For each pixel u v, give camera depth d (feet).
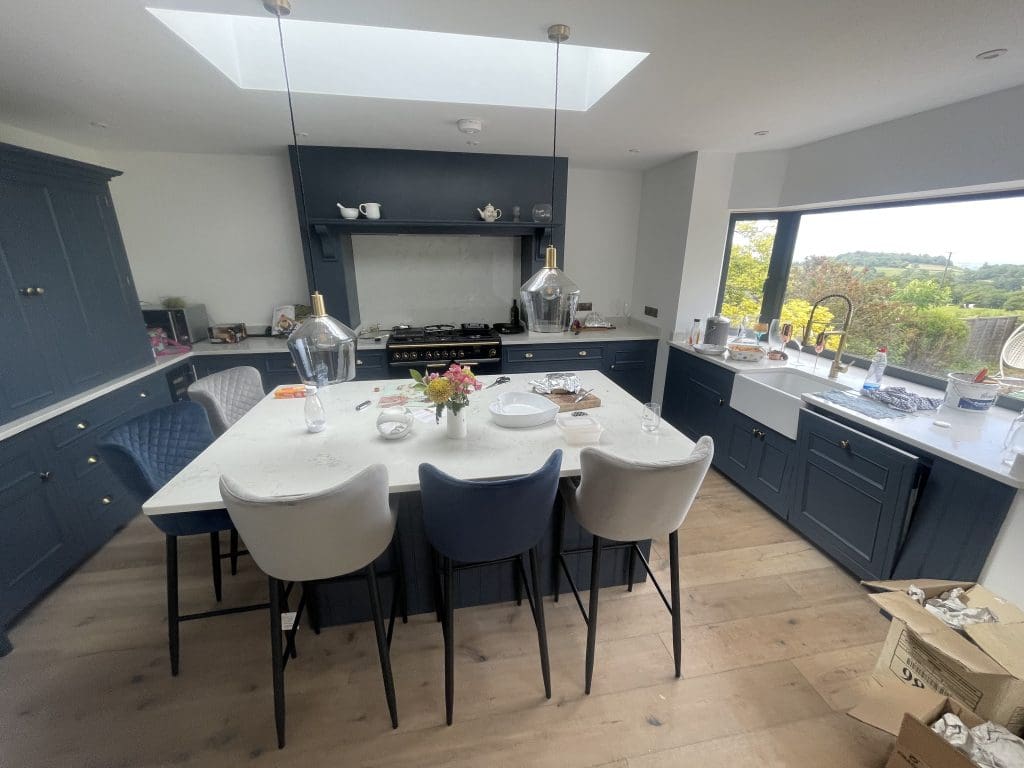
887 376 8.72
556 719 4.95
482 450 5.47
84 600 6.57
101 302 8.02
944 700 4.14
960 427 6.36
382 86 6.90
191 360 10.54
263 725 4.90
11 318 6.27
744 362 9.99
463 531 4.32
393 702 4.77
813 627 6.15
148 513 4.21
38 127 8.30
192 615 5.31
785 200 10.23
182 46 5.15
